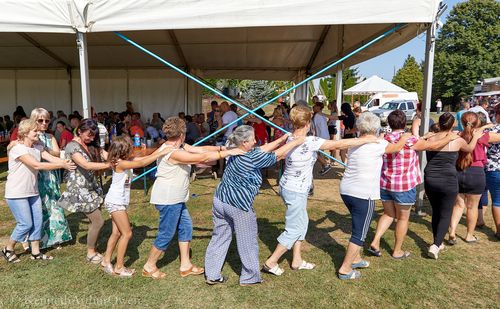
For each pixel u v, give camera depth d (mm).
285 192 3332
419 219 5145
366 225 3281
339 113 10242
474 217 4219
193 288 3248
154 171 7543
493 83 30609
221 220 3215
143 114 13164
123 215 3258
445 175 3707
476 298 3125
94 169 3303
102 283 3303
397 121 3670
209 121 10961
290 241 3357
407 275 3496
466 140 3949
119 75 13023
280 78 14672
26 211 3574
